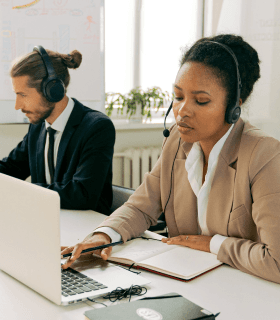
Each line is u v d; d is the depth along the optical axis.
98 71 2.51
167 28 3.09
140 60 3.03
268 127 2.85
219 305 0.78
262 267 0.89
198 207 1.16
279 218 0.92
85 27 2.42
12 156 2.07
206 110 0.97
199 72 0.96
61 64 1.80
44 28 2.30
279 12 2.80
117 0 2.89
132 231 1.17
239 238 1.06
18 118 2.29
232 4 2.92
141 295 0.82
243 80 1.01
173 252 1.05
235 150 1.08
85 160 1.73
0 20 2.18
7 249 0.91
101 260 1.00
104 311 0.67
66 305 0.77
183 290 0.85
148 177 1.31
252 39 2.85
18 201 0.84
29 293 0.83
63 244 1.16
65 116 1.81
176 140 1.27
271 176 0.97
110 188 1.84
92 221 1.44
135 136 2.96
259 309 0.76
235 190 1.05
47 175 1.89
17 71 1.71
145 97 2.96
